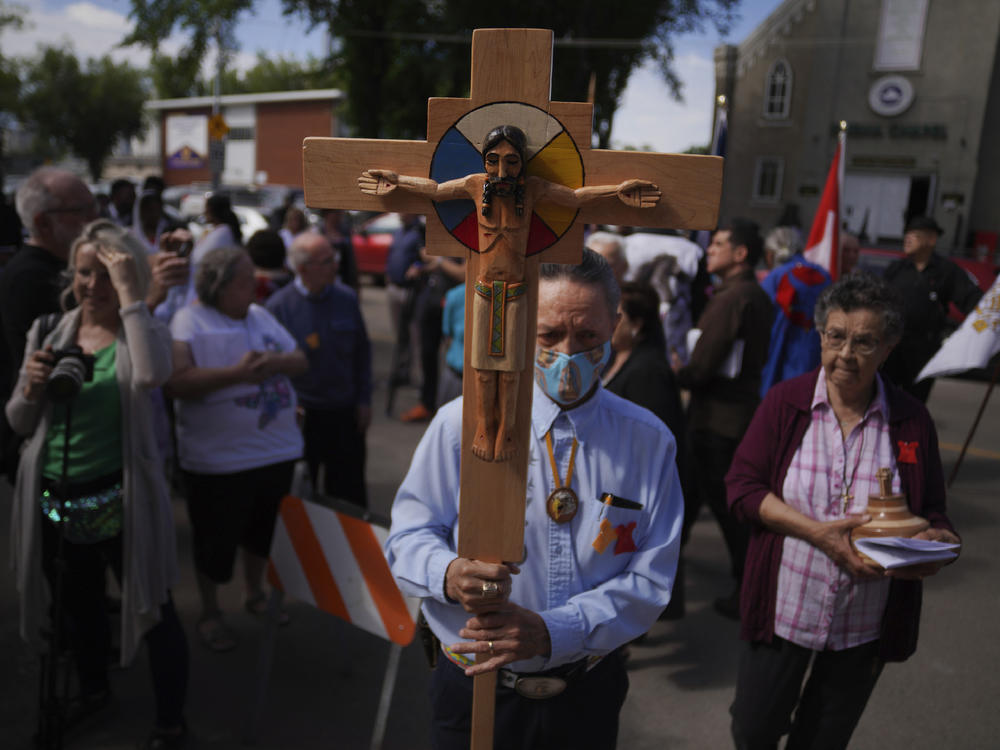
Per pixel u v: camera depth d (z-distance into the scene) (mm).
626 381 3049
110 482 2520
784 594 2021
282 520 2713
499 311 1231
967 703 3123
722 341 3648
